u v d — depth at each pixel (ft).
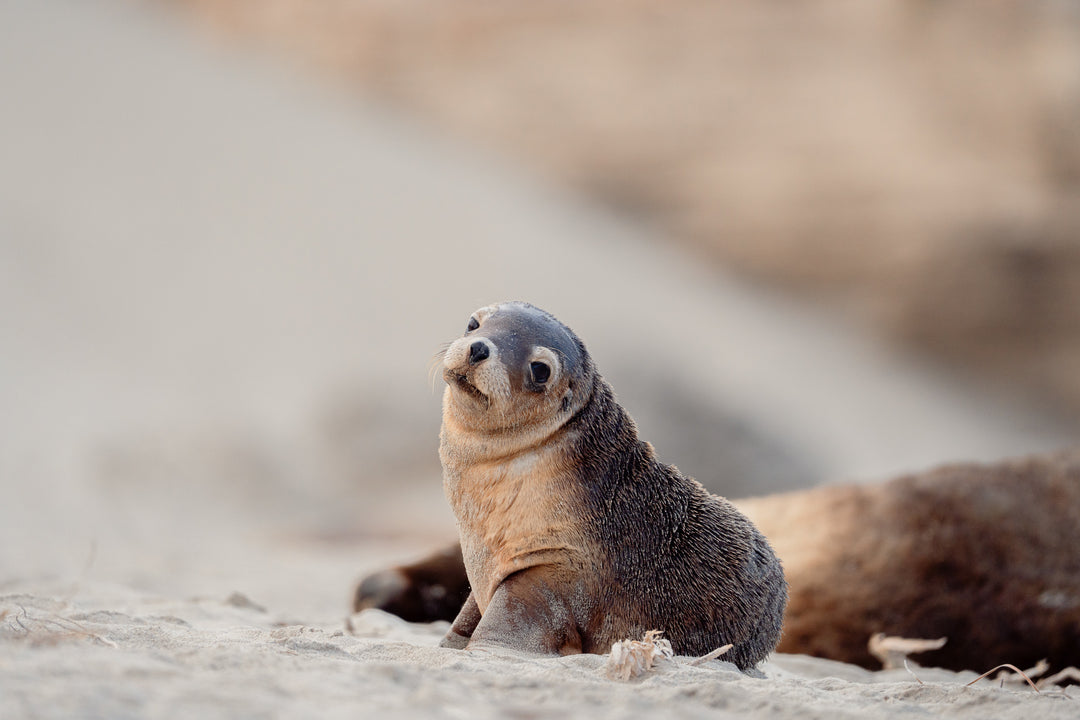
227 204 644.69
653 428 303.48
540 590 69.21
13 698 37.63
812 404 563.07
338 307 578.66
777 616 74.54
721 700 48.14
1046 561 97.81
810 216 645.92
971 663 97.09
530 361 70.95
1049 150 606.55
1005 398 598.75
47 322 470.39
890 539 100.94
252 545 217.97
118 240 570.05
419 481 313.32
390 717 40.45
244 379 469.57
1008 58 618.44
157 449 302.66
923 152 630.33
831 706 48.93
